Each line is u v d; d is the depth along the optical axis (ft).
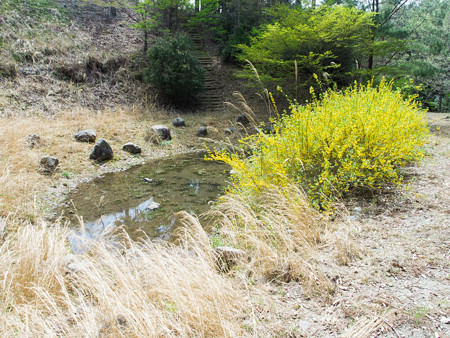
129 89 43.06
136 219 15.53
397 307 6.00
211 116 41.50
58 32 46.03
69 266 9.07
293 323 5.98
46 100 34.78
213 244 10.84
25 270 8.04
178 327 5.66
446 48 60.85
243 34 57.72
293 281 7.48
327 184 11.16
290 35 38.24
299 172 12.33
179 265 7.25
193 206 17.10
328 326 5.80
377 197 11.55
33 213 15.05
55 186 19.44
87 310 6.12
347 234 8.66
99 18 55.01
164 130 32.14
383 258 7.69
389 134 12.21
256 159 13.16
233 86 51.06
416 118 15.21
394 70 38.63
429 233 8.58
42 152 23.09
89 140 27.12
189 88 43.01
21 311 6.48
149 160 27.50
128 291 6.28
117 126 32.37
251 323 6.04
